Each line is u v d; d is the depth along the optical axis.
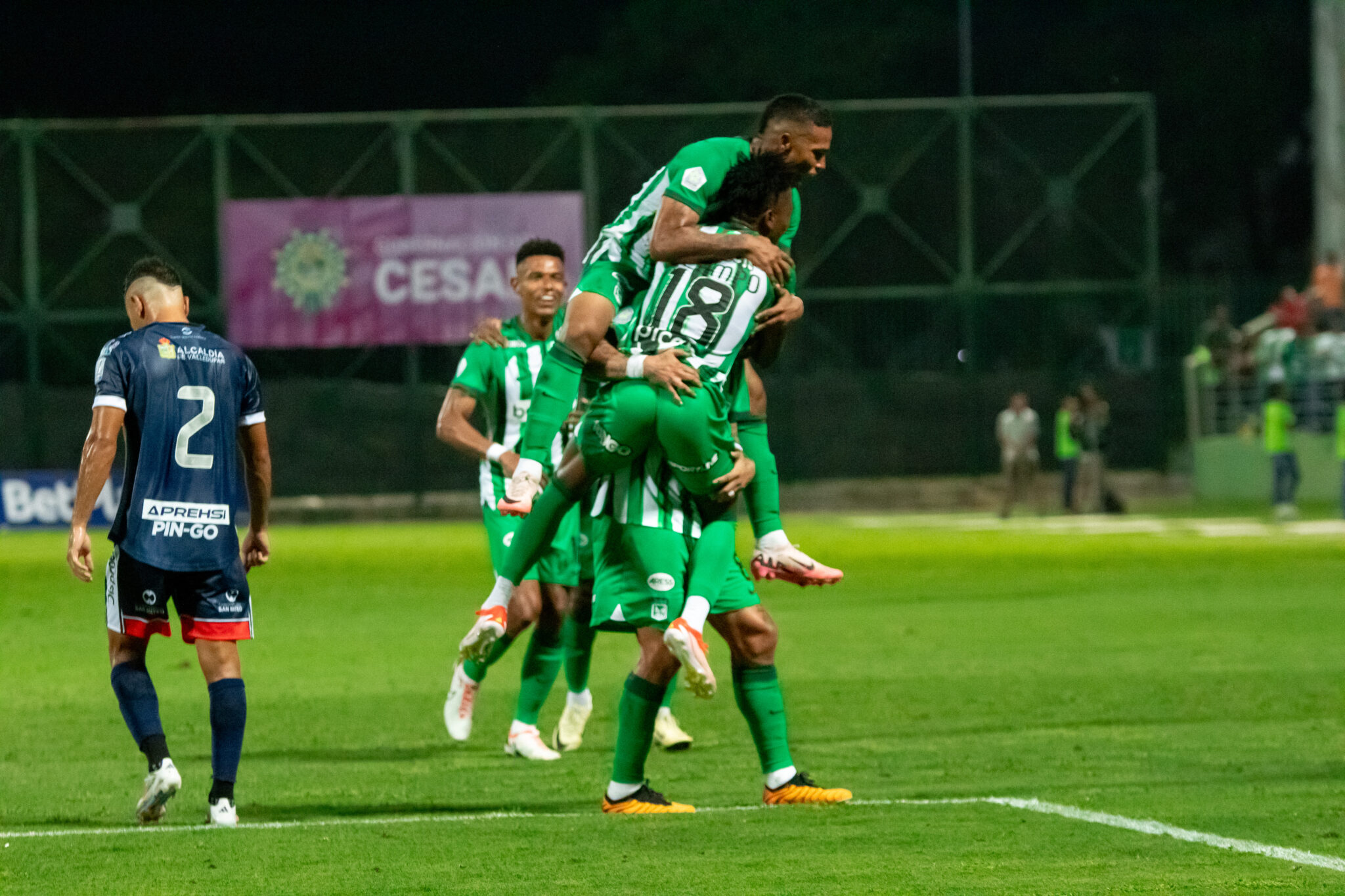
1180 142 136.12
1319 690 26.89
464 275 90.25
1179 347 101.12
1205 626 37.09
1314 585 47.00
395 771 20.98
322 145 92.12
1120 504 88.56
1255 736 22.45
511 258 90.50
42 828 16.78
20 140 92.25
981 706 25.77
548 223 90.62
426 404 92.56
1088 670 29.89
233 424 17.48
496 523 24.19
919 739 22.73
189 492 17.11
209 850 15.27
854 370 96.69
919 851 14.96
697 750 22.42
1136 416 97.75
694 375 16.67
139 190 92.88
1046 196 96.38
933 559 59.53
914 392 96.56
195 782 19.92
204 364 17.34
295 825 16.64
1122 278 96.81
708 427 16.83
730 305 17.09
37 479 87.50
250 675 30.97
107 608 17.22
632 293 18.48
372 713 26.31
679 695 27.83
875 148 95.94
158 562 16.94
